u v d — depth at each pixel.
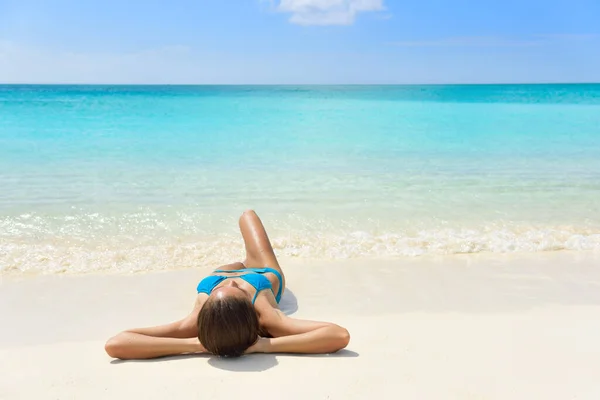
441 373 3.10
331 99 47.28
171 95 56.16
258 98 49.06
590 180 9.66
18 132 16.03
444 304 4.49
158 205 7.66
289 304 4.50
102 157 11.72
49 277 5.14
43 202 7.68
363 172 10.34
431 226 6.84
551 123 20.73
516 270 5.44
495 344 3.56
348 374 3.11
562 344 3.55
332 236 6.41
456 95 60.19
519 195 8.47
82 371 3.21
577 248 6.20
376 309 4.38
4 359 3.40
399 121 21.72
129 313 4.32
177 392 2.89
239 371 3.20
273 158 11.93
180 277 5.20
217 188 8.81
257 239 4.76
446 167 10.95
